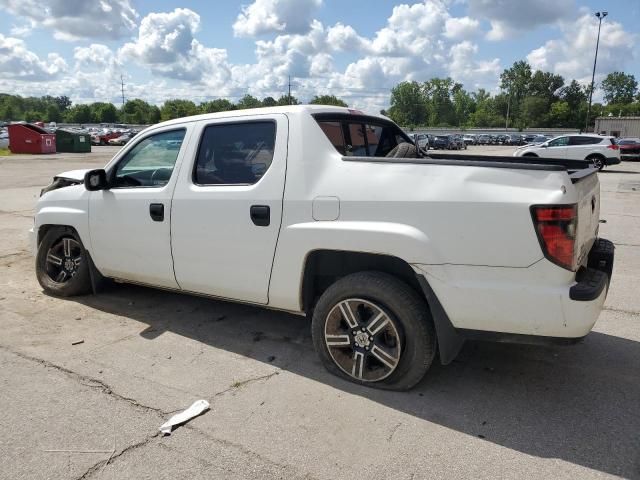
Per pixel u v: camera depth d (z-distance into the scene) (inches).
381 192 129.5
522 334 120.3
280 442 115.1
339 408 128.8
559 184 114.1
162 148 173.6
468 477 104.0
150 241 173.0
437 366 152.3
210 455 110.7
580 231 122.0
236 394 135.3
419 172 127.3
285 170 143.9
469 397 134.6
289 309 150.6
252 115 154.9
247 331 177.5
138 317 189.0
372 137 181.6
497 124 5014.8
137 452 111.3
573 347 166.6
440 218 122.4
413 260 124.8
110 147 1969.7
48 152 1413.6
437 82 5280.5
